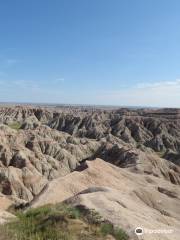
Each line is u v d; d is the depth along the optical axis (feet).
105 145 365.40
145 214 71.56
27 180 221.87
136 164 249.34
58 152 335.88
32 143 338.34
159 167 255.29
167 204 114.73
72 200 59.82
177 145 461.37
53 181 117.80
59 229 43.21
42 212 51.34
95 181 139.23
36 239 40.60
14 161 274.57
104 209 53.57
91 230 43.68
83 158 359.87
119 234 44.34
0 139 315.78
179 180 246.88
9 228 44.70
